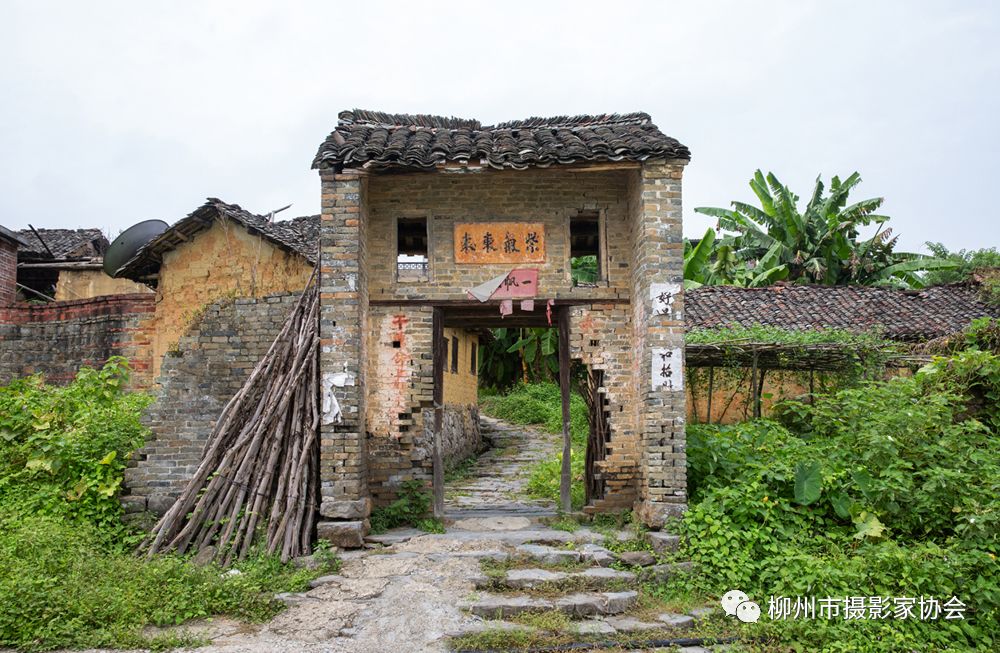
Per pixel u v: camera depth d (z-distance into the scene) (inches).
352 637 239.6
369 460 355.9
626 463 353.7
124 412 390.6
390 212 369.7
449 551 306.7
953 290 642.8
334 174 336.5
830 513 315.3
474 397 823.7
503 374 1107.3
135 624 240.8
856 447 337.7
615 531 328.5
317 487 330.3
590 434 386.0
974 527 285.3
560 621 250.2
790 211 769.6
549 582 277.6
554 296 364.5
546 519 356.5
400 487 355.3
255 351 410.9
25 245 666.8
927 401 363.6
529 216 370.0
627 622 255.6
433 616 251.3
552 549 307.3
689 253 757.9
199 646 229.6
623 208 372.2
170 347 497.7
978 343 446.6
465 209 369.7
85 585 253.0
